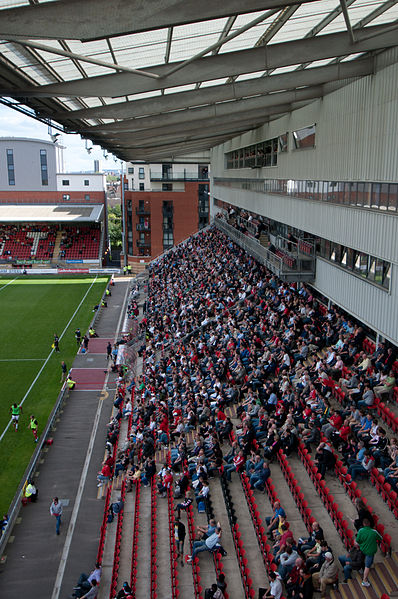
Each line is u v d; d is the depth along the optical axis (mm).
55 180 92250
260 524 14430
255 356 23781
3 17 9828
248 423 17656
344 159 22078
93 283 66562
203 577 13492
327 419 16797
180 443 19594
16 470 22938
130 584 14688
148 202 80500
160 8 9891
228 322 29328
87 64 15898
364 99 19906
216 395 22609
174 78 16312
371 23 16578
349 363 20312
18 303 55625
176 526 14789
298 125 28672
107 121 27516
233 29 15547
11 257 77938
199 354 28328
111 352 38188
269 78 20016
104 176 94375
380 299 19312
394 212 17781
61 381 33594
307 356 22219
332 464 14969
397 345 18062
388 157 17953
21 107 18703
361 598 10797
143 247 82250
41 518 19500
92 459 23781
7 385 33000
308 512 13750
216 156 62125
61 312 52094
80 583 14820
